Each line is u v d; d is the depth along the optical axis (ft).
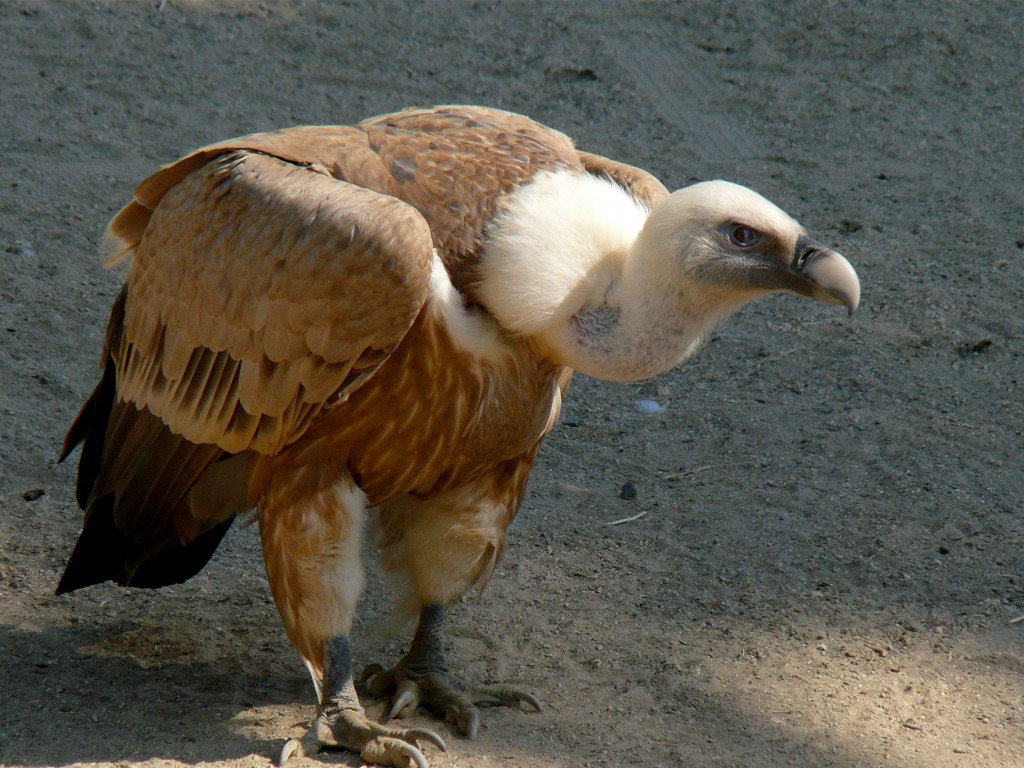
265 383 24.77
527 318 24.38
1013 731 27.58
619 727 27.07
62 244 47.65
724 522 35.96
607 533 35.40
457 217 24.89
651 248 24.48
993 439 40.47
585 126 61.52
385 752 25.13
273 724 26.66
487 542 27.86
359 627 31.40
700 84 66.49
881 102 66.08
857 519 36.09
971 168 60.29
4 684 27.40
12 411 38.45
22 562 32.50
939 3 75.77
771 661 29.81
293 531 25.34
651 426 41.22
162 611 31.17
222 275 24.95
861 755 26.45
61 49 61.98
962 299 49.21
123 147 54.75
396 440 25.11
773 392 43.21
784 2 74.33
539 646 30.30
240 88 60.85
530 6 72.33
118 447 27.91
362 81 62.95
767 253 24.47
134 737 25.66
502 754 25.90
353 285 23.50
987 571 33.83
